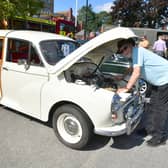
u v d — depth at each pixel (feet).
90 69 15.42
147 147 13.34
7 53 15.34
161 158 12.30
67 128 12.86
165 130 14.15
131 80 11.96
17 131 14.32
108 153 12.55
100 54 14.74
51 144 13.08
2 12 31.12
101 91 11.72
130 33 11.19
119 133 11.58
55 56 14.26
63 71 12.61
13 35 15.25
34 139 13.51
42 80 13.34
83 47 11.72
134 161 11.93
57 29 54.60
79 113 12.02
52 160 11.68
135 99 12.94
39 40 14.29
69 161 11.66
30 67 13.91
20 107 14.89
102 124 11.64
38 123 15.46
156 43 32.22
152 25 111.96
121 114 11.70
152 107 13.70
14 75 14.76
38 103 13.61
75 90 12.02
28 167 11.05
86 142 12.28
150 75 12.78
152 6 107.86
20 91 14.60
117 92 11.97
